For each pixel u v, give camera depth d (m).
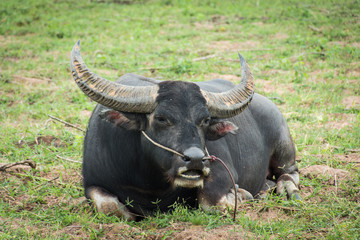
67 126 31.05
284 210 19.53
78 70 18.06
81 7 76.94
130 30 63.31
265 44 54.97
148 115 17.89
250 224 17.78
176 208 18.86
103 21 68.06
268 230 17.48
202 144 17.50
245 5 76.88
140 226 18.36
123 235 17.22
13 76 42.09
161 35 61.03
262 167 22.98
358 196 20.28
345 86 38.91
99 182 19.50
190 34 60.84
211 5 77.19
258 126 23.52
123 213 18.97
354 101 35.91
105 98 17.78
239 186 21.67
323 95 36.91
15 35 61.81
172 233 17.28
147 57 49.53
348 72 43.06
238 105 18.95
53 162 25.41
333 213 18.47
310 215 18.64
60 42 57.03
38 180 22.97
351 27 59.31
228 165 20.14
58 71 43.88
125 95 17.77
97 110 20.52
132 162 18.75
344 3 71.50
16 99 36.75
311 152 26.91
